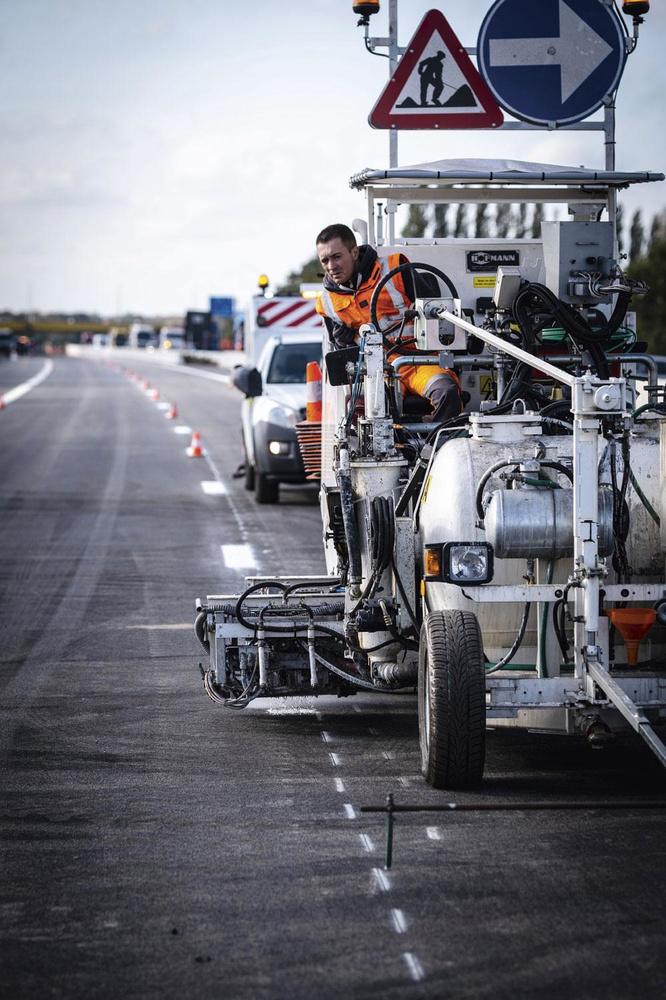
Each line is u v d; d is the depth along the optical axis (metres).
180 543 37.03
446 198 24.86
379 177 23.44
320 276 25.67
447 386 19.78
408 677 18.09
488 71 26.67
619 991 10.45
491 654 16.80
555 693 15.49
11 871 13.41
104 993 10.62
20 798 15.98
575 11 26.56
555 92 26.77
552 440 16.62
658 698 15.52
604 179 23.52
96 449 65.44
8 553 35.84
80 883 13.05
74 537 38.44
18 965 11.16
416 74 27.05
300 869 13.33
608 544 15.31
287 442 43.78
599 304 21.41
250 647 19.80
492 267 24.08
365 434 18.88
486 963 10.98
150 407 101.38
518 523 15.19
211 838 14.38
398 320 20.67
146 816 15.21
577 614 15.38
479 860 13.49
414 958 11.10
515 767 17.23
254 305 58.53
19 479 53.03
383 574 18.06
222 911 12.23
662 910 12.05
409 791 16.05
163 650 24.66
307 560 33.78
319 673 19.34
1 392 128.25
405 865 13.37
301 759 17.66
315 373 26.16
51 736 18.94
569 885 12.73
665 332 117.12
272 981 10.74
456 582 15.24
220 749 18.23
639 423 17.31
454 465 16.52
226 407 101.50
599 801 15.52
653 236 131.12
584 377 15.02
